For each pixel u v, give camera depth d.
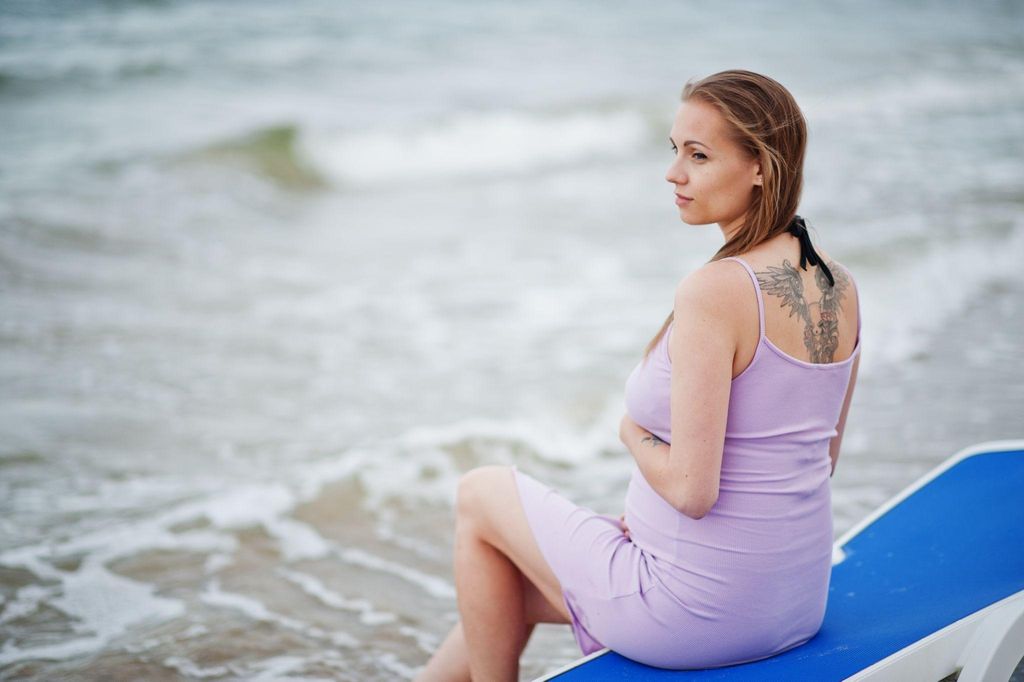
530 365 5.94
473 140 14.50
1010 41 23.70
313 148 13.06
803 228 2.08
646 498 2.18
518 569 2.45
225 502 4.20
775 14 27.38
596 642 2.28
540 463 4.68
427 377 5.78
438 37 20.78
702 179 2.03
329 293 7.56
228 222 9.94
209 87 15.62
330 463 4.62
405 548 3.90
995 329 6.08
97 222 9.10
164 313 6.90
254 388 5.61
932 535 2.65
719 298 1.94
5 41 16.94
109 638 3.19
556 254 8.70
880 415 4.93
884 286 6.77
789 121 1.99
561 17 24.17
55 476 4.42
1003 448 3.01
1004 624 2.03
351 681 3.02
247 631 3.27
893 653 2.01
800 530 2.09
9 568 3.60
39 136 12.26
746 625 2.09
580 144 15.31
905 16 28.27
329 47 18.98
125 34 18.17
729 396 2.00
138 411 5.20
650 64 19.98
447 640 2.65
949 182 9.82
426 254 8.80
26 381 5.50
